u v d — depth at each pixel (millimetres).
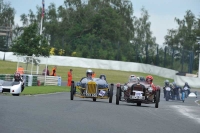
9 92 64188
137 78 54656
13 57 155375
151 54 160500
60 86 102688
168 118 38062
